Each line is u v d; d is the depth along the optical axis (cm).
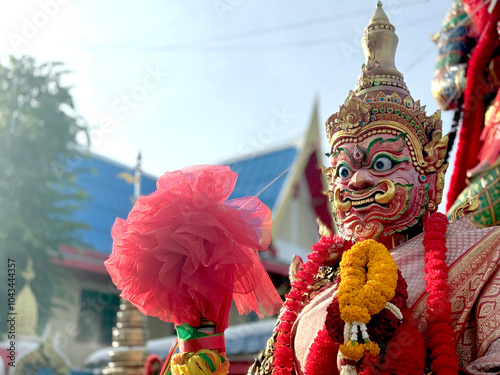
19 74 1121
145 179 1059
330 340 165
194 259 170
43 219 1122
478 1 276
